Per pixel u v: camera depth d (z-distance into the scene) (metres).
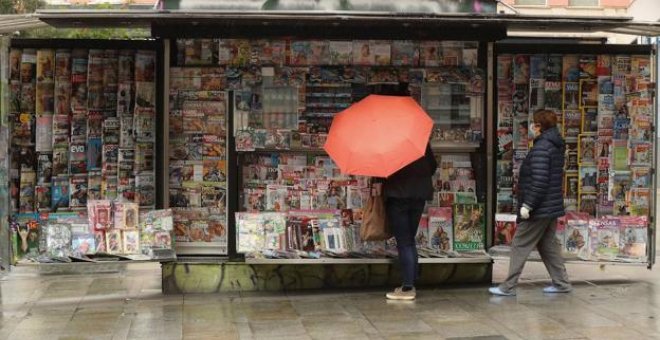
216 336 5.66
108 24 6.79
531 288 7.39
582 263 7.49
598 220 7.54
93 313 6.45
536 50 7.56
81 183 7.33
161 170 7.27
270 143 7.23
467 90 7.37
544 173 6.68
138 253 7.00
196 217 7.33
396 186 6.71
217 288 7.23
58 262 6.89
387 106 6.70
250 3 6.90
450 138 7.38
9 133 7.14
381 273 7.41
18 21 6.71
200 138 7.31
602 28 7.05
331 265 7.34
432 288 7.37
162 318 6.23
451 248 7.38
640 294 7.04
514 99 7.59
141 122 7.30
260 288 7.27
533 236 6.89
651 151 7.62
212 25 6.96
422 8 7.03
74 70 7.30
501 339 5.50
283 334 5.70
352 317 6.21
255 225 7.14
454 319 6.10
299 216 7.23
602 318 6.10
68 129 7.32
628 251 7.55
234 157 7.25
